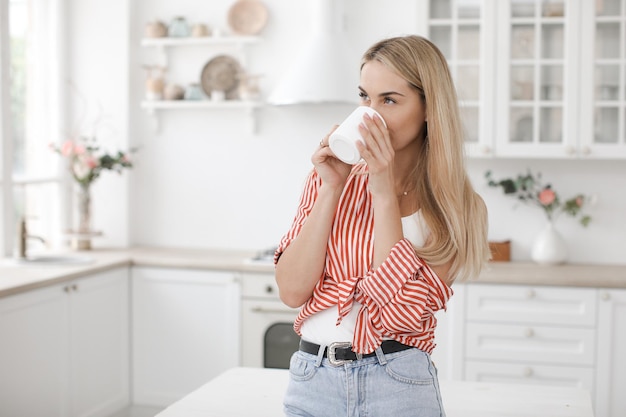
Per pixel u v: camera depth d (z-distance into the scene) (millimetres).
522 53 3703
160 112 4453
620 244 3965
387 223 1273
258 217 4363
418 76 1294
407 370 1294
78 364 3531
